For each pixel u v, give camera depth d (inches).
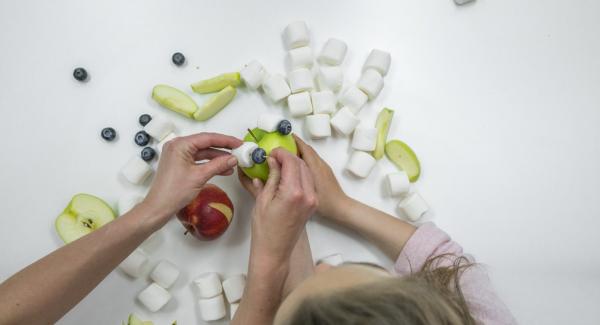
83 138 25.0
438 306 13.0
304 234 22.6
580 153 26.0
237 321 19.3
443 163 25.8
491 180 25.8
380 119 25.1
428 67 26.2
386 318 11.5
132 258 23.7
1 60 25.1
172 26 25.6
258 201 19.0
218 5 25.8
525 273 25.3
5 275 24.1
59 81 25.2
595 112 26.2
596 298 24.8
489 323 19.4
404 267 22.8
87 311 24.1
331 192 23.8
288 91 24.7
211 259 24.7
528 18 26.5
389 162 25.8
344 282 13.4
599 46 26.5
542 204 25.8
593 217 25.8
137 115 25.3
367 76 24.8
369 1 26.3
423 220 25.5
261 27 25.9
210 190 23.4
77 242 19.9
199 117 24.7
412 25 26.3
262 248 18.6
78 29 25.4
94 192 24.8
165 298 23.9
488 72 26.3
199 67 25.6
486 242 25.6
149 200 20.9
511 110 26.1
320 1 26.2
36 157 24.8
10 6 25.4
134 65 25.4
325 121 24.4
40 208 24.6
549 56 26.4
